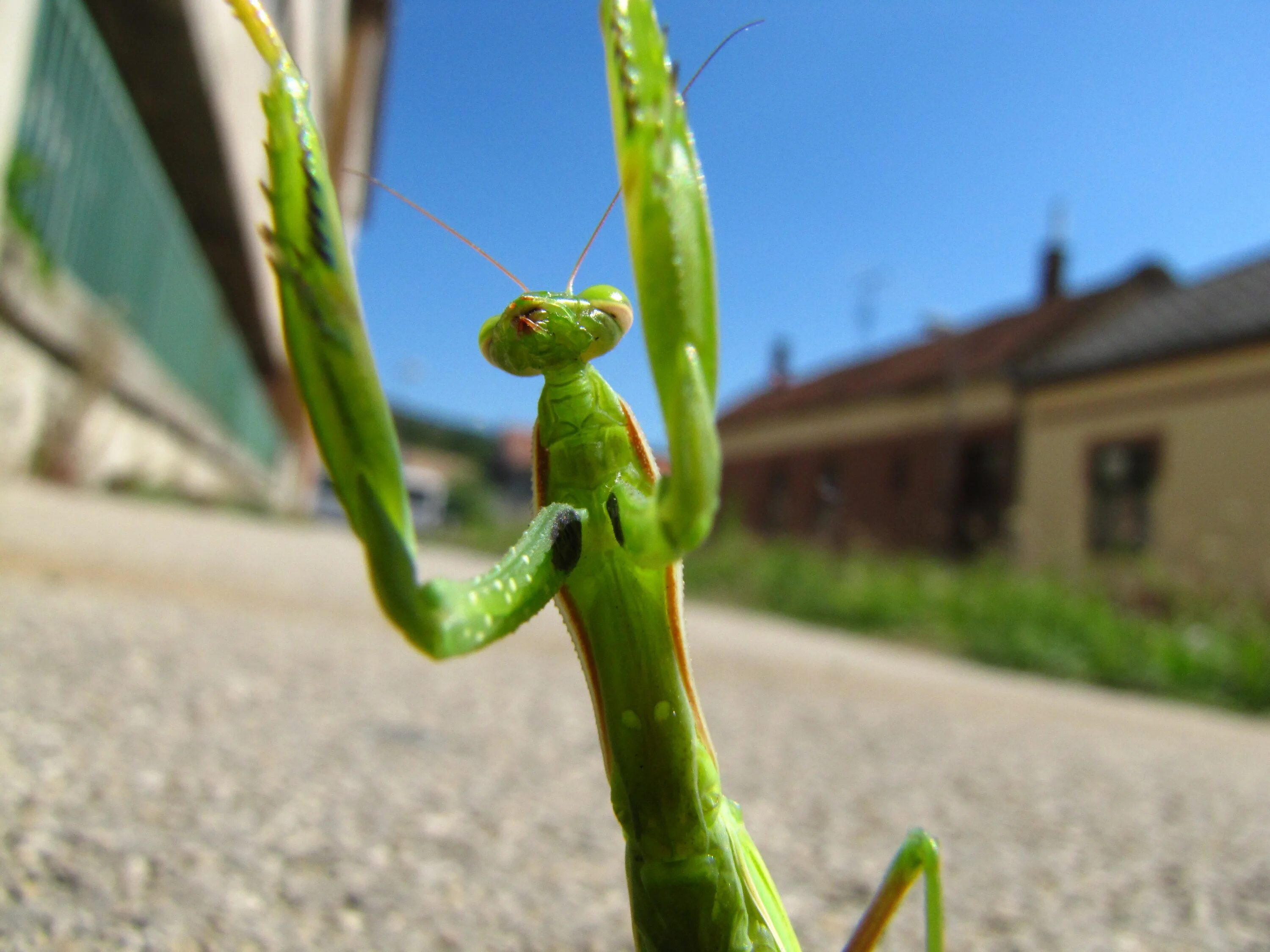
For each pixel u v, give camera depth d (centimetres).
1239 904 12
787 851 13
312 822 11
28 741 13
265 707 17
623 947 9
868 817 15
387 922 9
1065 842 15
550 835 12
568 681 24
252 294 109
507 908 10
